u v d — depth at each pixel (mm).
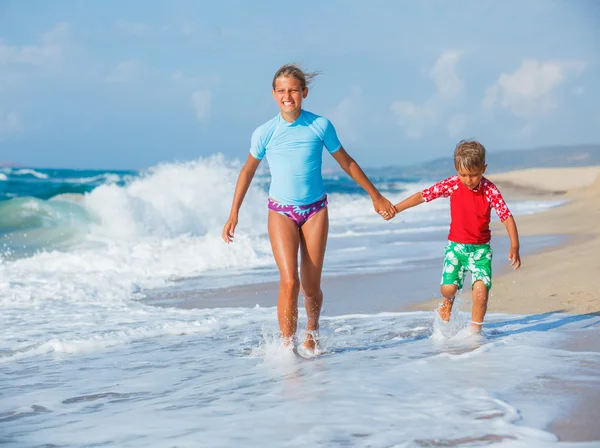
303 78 4574
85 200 14969
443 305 4996
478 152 4684
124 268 10109
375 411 2984
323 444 2607
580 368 3635
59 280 8938
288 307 4391
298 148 4547
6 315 6699
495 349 4180
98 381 4102
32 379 4203
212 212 16969
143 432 2922
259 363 4352
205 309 7023
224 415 3086
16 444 2867
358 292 7465
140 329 5723
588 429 2648
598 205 16812
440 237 13695
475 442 2557
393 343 4754
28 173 44031
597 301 5781
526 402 3020
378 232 15094
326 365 4035
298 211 4559
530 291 6500
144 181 17375
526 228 13547
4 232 13305
